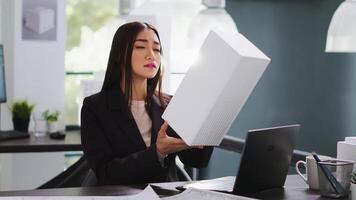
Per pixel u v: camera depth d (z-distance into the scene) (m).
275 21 4.54
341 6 2.24
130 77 2.11
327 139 4.61
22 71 3.92
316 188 1.75
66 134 3.80
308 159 1.76
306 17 4.58
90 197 1.56
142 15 3.53
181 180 2.19
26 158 4.08
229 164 2.90
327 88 4.59
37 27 3.93
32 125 3.89
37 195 1.64
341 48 2.18
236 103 1.60
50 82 3.99
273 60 4.57
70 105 4.22
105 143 2.07
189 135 1.57
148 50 2.06
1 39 3.95
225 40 1.51
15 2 3.86
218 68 1.51
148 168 1.87
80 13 4.30
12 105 3.81
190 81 1.58
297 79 4.62
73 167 2.59
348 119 4.50
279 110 4.59
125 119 2.10
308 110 4.63
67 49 4.28
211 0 3.11
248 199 1.49
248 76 1.54
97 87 3.75
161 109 2.20
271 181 1.72
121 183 1.92
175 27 3.84
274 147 1.66
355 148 1.73
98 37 4.34
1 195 1.64
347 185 1.63
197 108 1.56
